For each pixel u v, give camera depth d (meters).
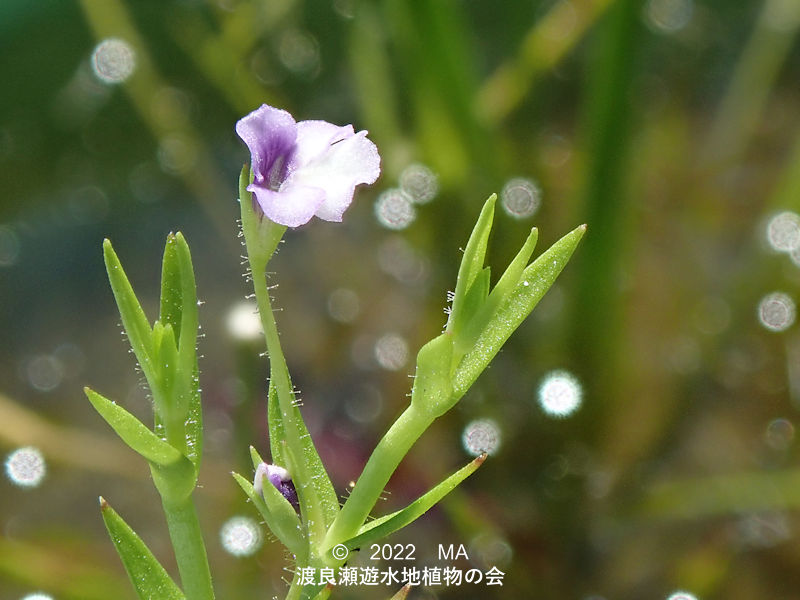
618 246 0.07
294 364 0.07
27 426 0.07
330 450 0.07
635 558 0.07
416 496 0.07
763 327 0.08
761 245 0.08
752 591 0.06
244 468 0.07
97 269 0.08
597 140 0.06
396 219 0.08
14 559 0.06
